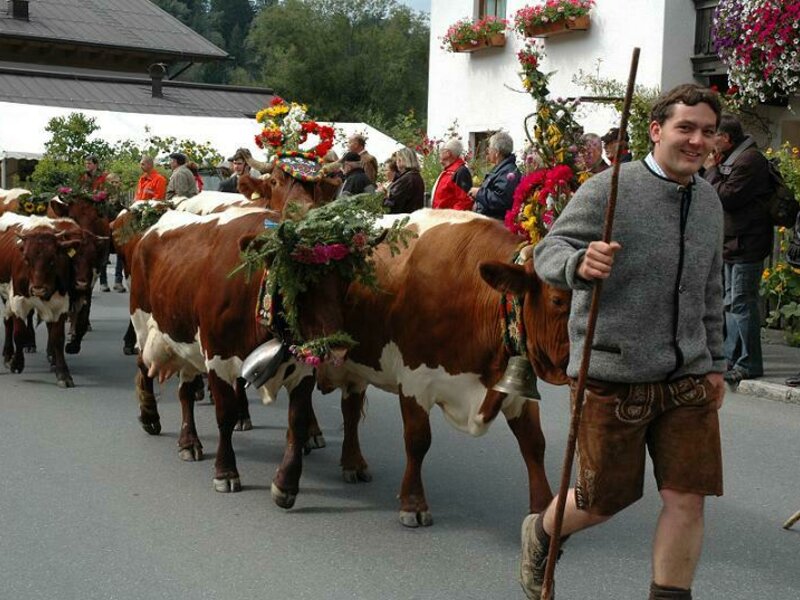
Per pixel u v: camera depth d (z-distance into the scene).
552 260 3.63
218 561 4.98
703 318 3.77
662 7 15.18
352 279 5.35
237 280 5.78
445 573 4.84
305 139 7.43
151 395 7.41
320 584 4.69
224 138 25.56
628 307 3.62
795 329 10.80
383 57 48.53
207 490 6.15
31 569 4.85
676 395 3.67
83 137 21.05
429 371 5.26
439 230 5.33
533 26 17.16
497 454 6.95
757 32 12.12
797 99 14.28
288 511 5.76
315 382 6.18
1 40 37.59
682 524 3.66
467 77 19.39
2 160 25.16
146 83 34.47
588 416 3.72
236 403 6.07
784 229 10.77
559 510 3.70
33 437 7.35
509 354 4.80
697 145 3.59
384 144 23.80
